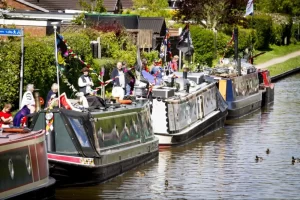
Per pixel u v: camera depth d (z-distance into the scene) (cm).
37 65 3159
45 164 2136
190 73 3738
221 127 3766
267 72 4831
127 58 4325
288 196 2412
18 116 2420
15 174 1989
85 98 2514
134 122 2666
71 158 2269
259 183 2572
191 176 2625
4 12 4019
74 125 2305
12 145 1977
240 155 3025
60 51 2566
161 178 2567
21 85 2766
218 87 4056
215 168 2767
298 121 4009
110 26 4725
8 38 3316
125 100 2752
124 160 2547
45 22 4350
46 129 2284
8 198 1953
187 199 2336
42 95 3222
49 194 2133
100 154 2373
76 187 2317
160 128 3073
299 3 10188
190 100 3309
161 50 4441
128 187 2414
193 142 3294
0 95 2991
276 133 3603
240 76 4234
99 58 4091
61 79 3316
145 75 3362
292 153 3094
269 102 4731
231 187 2503
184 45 4356
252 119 4088
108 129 2464
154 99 3077
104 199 2267
